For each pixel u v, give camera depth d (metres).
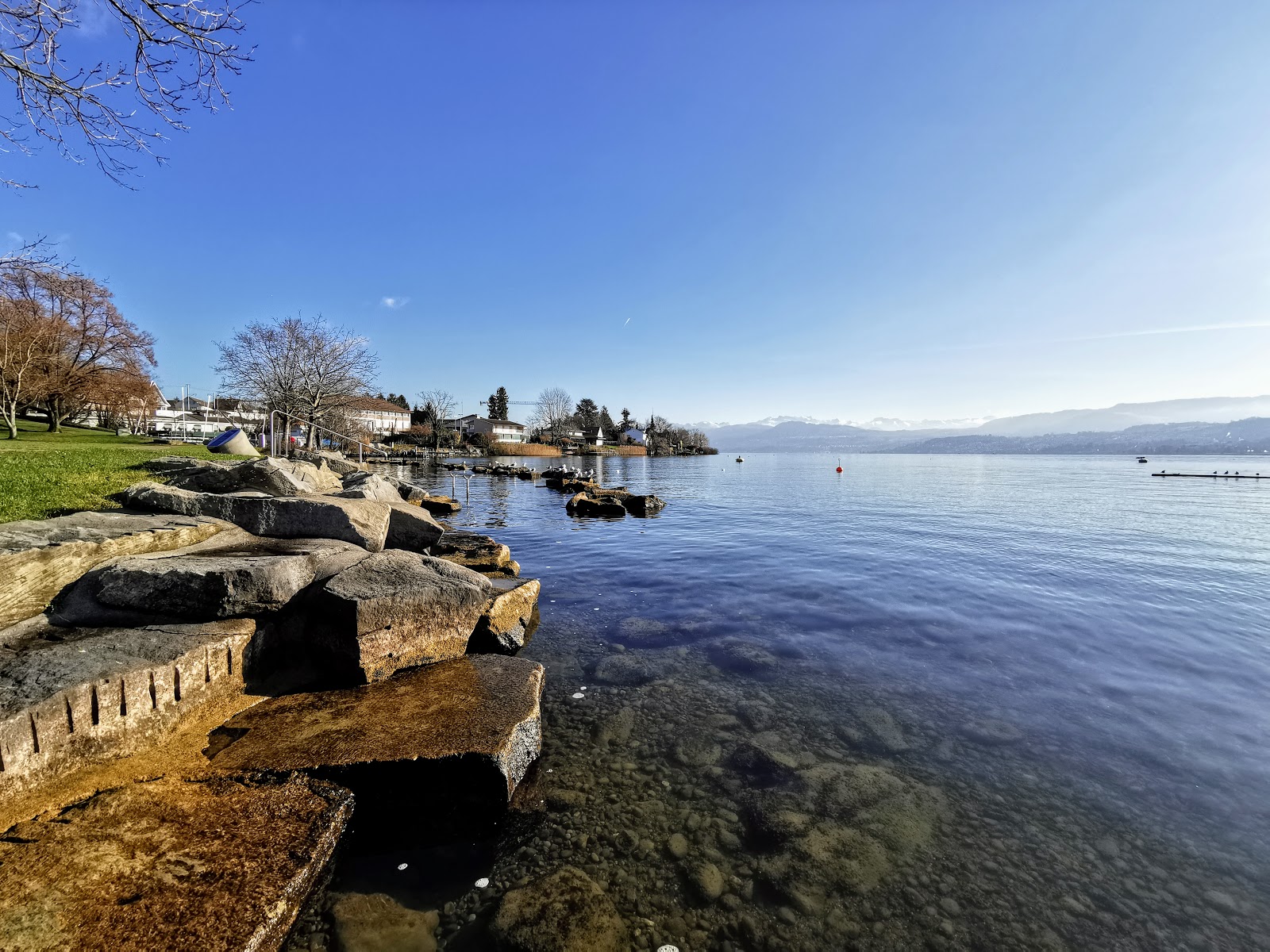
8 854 3.39
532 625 9.67
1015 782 5.06
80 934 2.92
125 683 4.60
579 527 21.88
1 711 3.83
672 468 78.75
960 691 6.99
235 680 5.80
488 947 3.31
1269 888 3.82
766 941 3.42
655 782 5.06
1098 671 7.61
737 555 15.95
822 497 35.59
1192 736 5.86
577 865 4.04
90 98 6.48
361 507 9.61
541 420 152.62
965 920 3.57
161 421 91.25
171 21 6.20
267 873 3.48
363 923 3.46
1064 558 15.48
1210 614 10.23
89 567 6.33
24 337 34.91
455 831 4.41
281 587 6.43
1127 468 84.81
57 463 14.06
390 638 6.49
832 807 4.70
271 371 39.59
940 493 38.62
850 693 6.94
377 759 4.53
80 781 4.16
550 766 5.30
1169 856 4.13
